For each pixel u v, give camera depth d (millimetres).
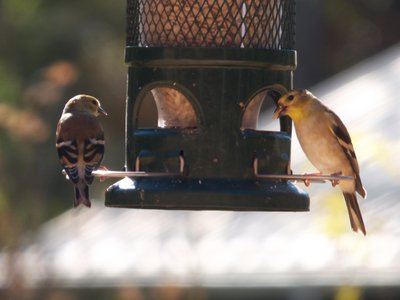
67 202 25578
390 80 22859
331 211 15102
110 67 28219
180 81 10898
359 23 34906
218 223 19125
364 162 17453
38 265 16188
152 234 19469
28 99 17953
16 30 27859
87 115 12219
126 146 11281
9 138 19297
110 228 20891
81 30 28312
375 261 15711
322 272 16531
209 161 10836
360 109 21125
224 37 11078
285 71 11352
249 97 10938
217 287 17125
